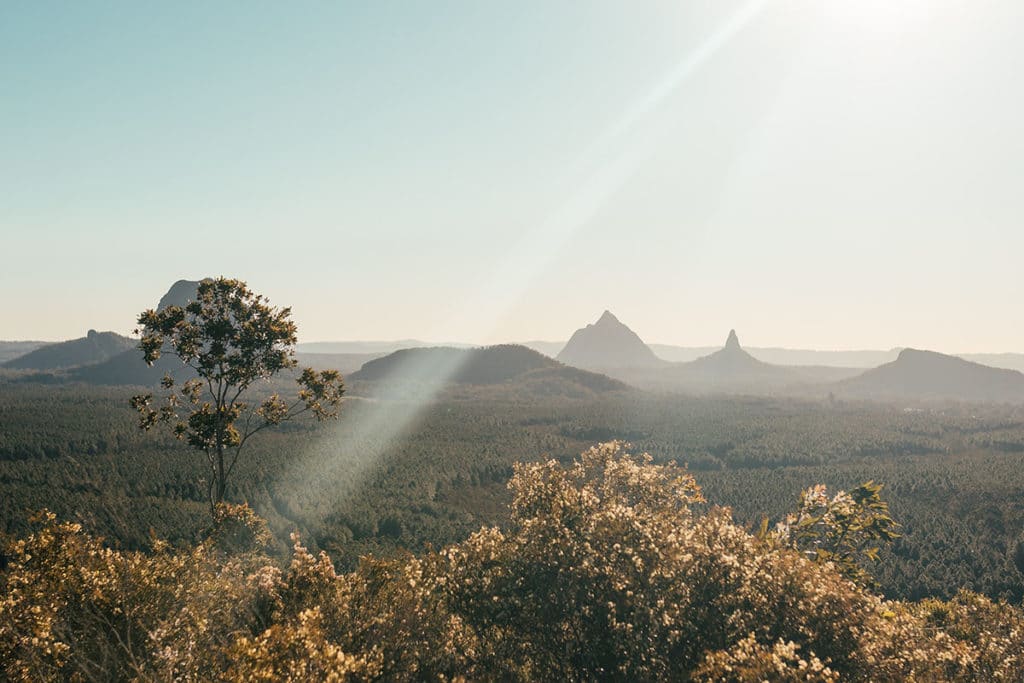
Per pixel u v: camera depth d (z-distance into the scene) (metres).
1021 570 71.19
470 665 15.91
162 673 15.48
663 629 13.52
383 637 16.25
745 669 11.47
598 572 14.76
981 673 18.75
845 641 13.13
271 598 19.56
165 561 19.55
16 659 15.18
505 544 16.81
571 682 14.30
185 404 37.50
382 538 64.88
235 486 73.44
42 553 17.70
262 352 36.88
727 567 14.30
